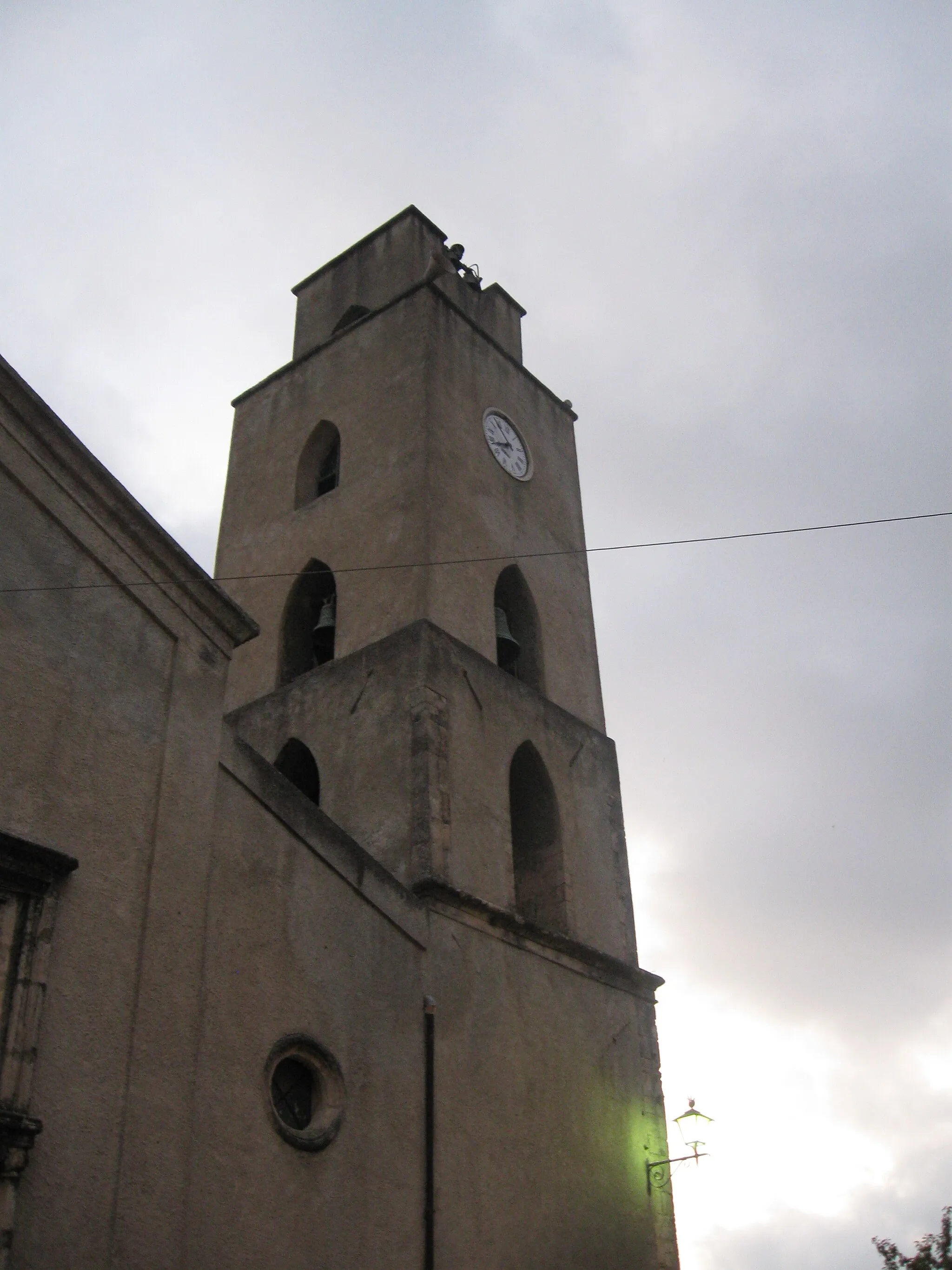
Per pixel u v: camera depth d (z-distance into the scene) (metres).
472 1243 17.64
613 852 24.97
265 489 28.72
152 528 16.59
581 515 30.25
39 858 13.55
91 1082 13.30
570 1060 21.08
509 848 22.28
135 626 16.11
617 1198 20.67
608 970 22.98
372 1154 16.70
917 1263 24.75
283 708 24.27
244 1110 15.08
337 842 18.12
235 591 27.45
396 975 18.41
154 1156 13.62
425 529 24.52
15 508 15.19
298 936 16.86
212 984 15.28
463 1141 18.28
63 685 14.88
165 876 15.06
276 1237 14.85
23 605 14.80
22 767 14.06
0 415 15.41
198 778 16.06
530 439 29.62
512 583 26.92
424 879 19.83
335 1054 16.77
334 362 29.30
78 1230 12.59
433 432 26.11
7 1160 12.16
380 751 22.08
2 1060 12.53
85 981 13.69
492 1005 19.98
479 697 23.41
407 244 31.36
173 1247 13.41
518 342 33.00
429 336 27.55
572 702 26.58
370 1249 16.05
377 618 24.12
